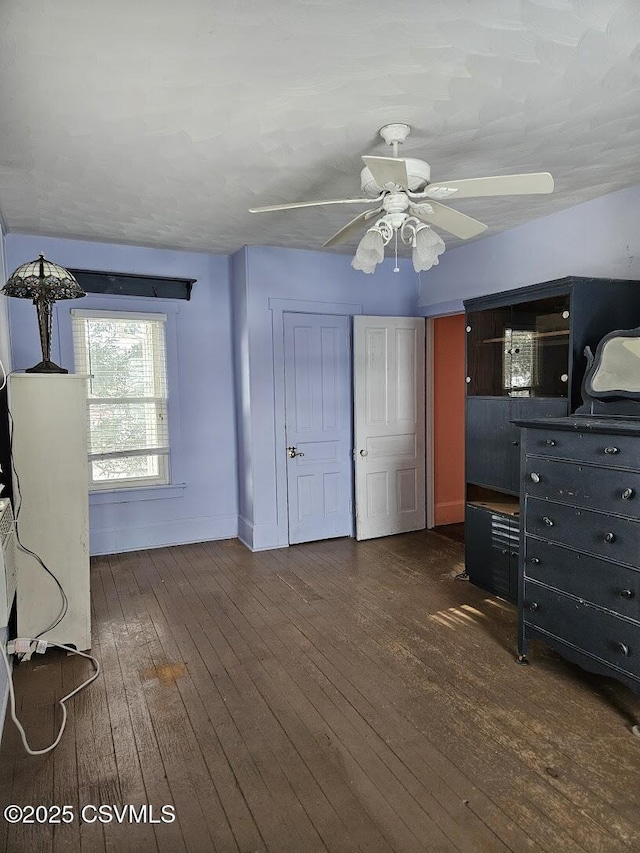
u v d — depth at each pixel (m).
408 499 5.14
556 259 3.72
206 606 3.51
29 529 2.84
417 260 2.30
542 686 2.57
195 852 1.70
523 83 2.03
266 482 4.66
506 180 2.00
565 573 2.52
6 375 3.31
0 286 3.51
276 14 1.61
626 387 2.68
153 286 4.53
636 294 3.12
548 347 3.19
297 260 4.66
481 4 1.59
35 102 2.09
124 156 2.61
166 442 4.70
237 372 4.85
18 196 3.18
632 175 3.02
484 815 1.82
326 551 4.62
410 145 2.56
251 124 2.30
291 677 2.67
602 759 2.08
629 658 2.24
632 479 2.21
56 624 2.91
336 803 1.88
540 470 2.64
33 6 1.54
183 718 2.36
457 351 5.46
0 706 2.23
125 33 1.68
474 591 3.71
